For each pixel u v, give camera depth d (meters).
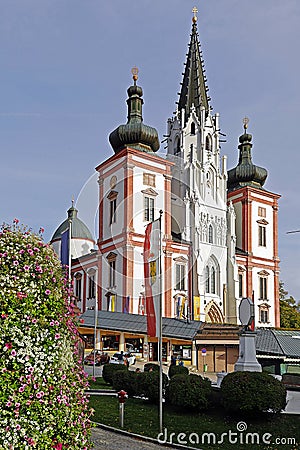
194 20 81.88
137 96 69.31
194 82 78.31
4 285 8.73
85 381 9.73
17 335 8.47
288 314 93.50
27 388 8.34
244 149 86.00
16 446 8.11
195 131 75.12
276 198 83.75
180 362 46.62
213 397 20.44
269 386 18.77
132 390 25.56
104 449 15.05
